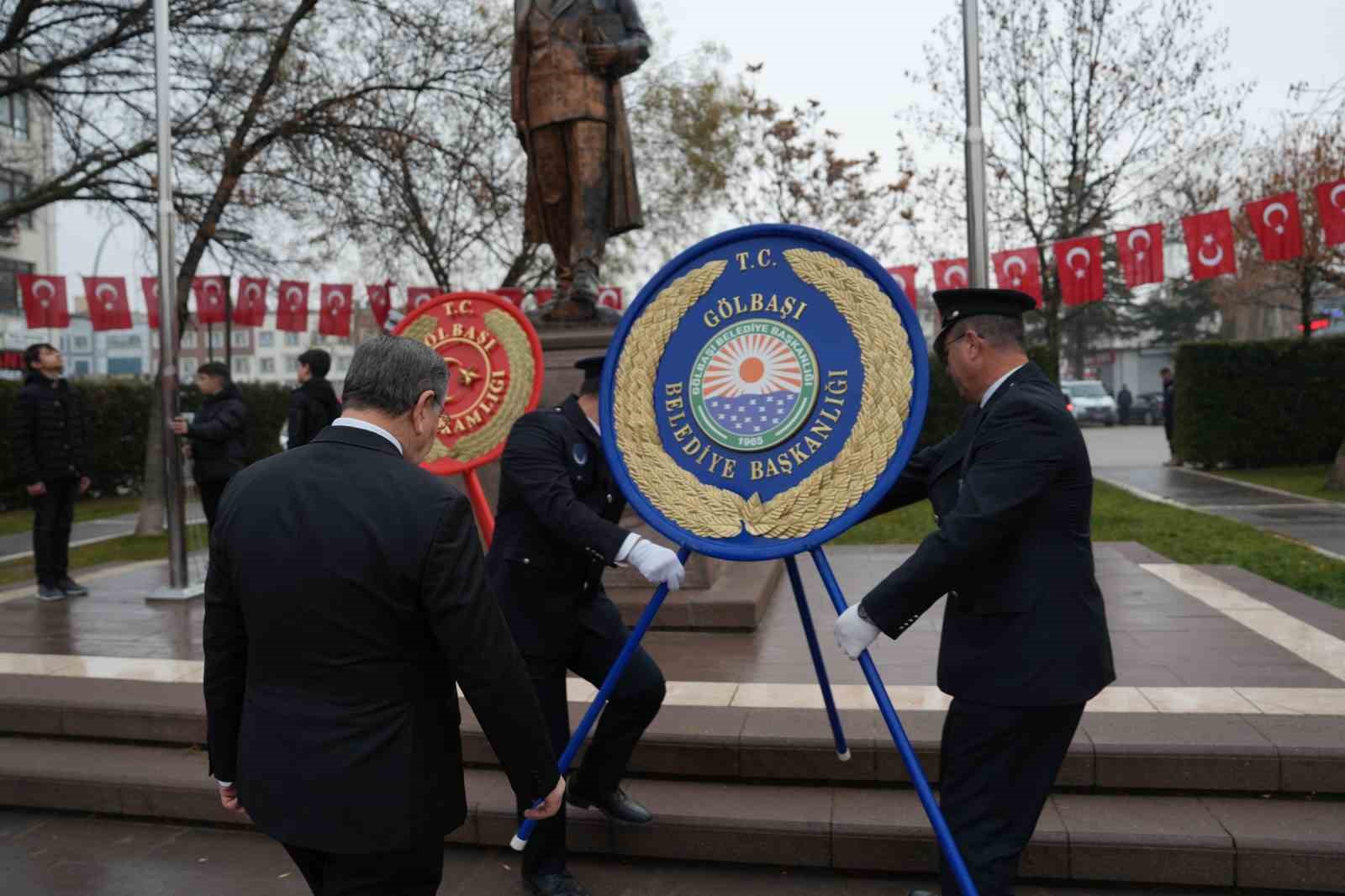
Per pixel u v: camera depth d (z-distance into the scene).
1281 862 2.87
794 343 2.75
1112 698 3.82
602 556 2.77
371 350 2.06
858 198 20.53
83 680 4.55
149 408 19.48
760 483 2.71
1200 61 16.41
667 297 2.88
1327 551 8.19
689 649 4.91
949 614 2.53
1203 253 8.45
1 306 29.44
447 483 1.96
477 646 1.85
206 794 3.67
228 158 10.85
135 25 11.00
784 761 3.49
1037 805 2.42
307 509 1.88
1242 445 16.61
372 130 11.57
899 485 2.83
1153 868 2.94
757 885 3.14
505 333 4.45
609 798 3.23
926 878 3.13
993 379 2.53
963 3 7.40
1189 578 6.55
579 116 6.32
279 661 1.85
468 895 3.12
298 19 11.23
